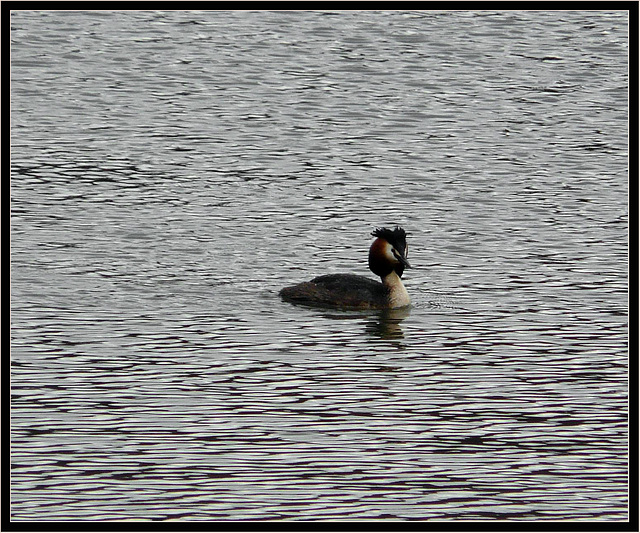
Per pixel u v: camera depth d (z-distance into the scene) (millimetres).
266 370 21281
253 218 29875
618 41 43938
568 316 24219
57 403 19609
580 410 19734
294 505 16484
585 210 30672
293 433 18688
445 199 31328
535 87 39875
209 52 42531
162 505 16406
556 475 17500
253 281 26141
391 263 25109
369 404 19828
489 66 41656
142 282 25781
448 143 35375
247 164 33562
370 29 44906
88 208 30172
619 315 24250
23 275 25859
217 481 17109
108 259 27047
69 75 40125
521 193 31766
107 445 18156
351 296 24719
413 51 42844
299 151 34594
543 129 36500
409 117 37281
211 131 36000
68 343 22297
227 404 19734
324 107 38000
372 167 33469
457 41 43812
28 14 45438
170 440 18359
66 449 18016
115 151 34312
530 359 21969
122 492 16750
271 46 43125
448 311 24641
